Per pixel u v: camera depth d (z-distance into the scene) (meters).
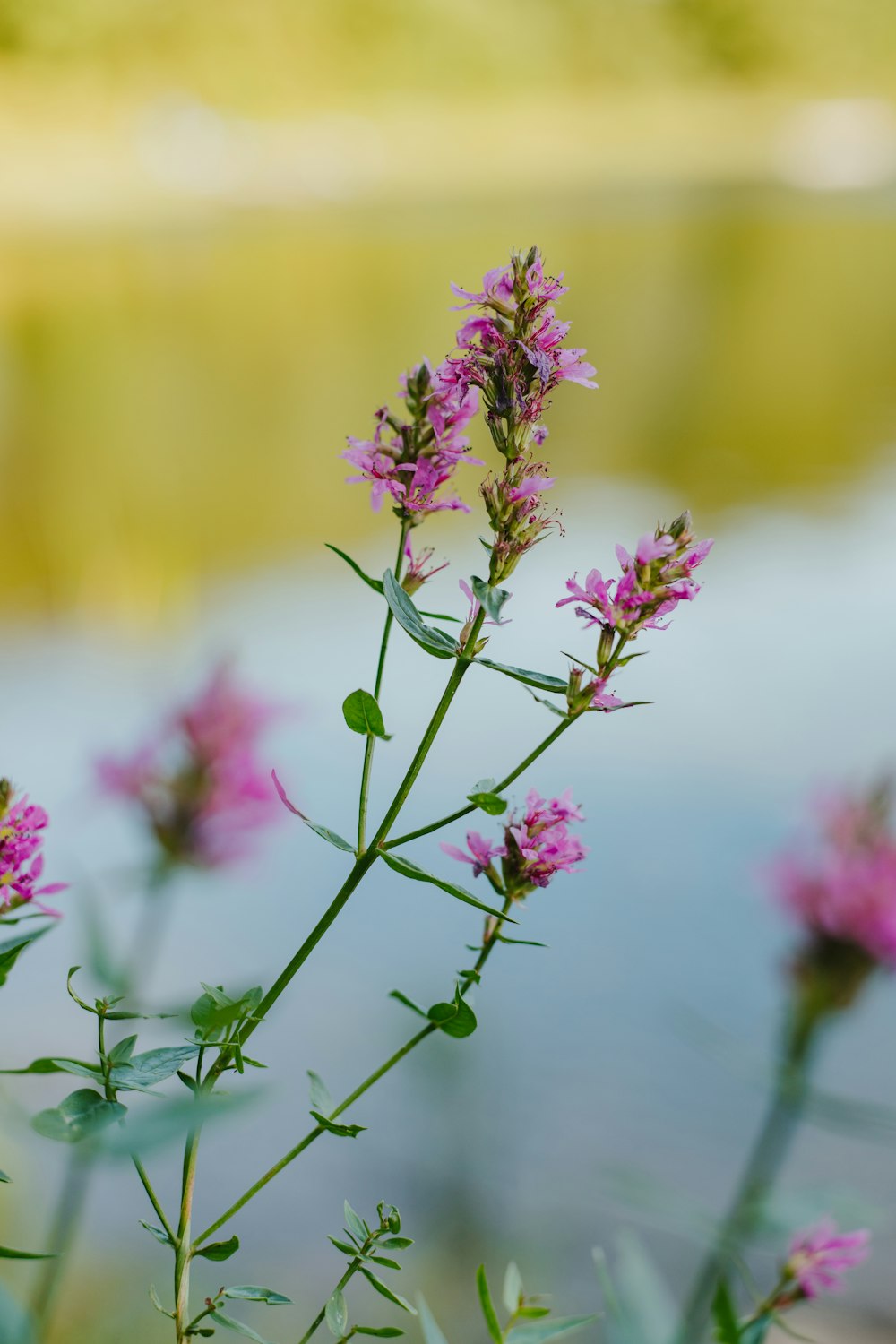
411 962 2.08
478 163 17.17
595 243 10.55
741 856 2.33
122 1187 1.54
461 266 9.06
